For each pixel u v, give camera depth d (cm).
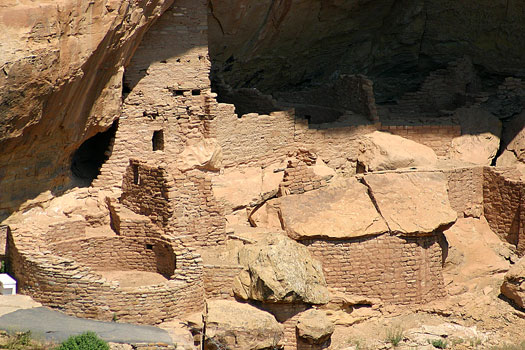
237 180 6328
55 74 5038
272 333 5369
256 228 6088
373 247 6050
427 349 5869
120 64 5722
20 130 5128
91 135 5831
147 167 5778
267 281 5522
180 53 6225
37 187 5672
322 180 6291
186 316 5422
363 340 5844
